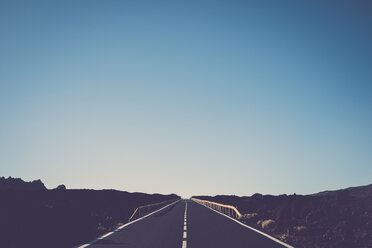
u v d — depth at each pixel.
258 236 17.55
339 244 16.17
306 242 16.27
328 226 22.84
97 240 16.42
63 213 25.48
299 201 33.81
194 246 14.24
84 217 25.98
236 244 14.78
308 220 27.23
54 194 59.03
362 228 22.09
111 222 27.88
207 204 66.31
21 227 18.20
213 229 21.00
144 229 21.34
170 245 14.58
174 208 52.75
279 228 22.38
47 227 19.58
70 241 16.19
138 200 77.81
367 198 43.22
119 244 15.05
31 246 14.82
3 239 15.60
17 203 26.25
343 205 34.88
